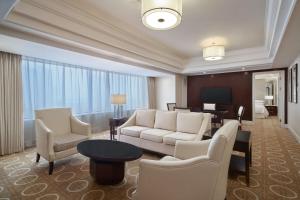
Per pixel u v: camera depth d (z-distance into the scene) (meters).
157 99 8.05
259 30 3.50
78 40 2.89
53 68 4.50
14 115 3.61
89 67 5.34
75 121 3.42
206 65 5.99
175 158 1.99
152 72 6.47
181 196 1.35
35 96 4.12
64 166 2.83
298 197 1.95
